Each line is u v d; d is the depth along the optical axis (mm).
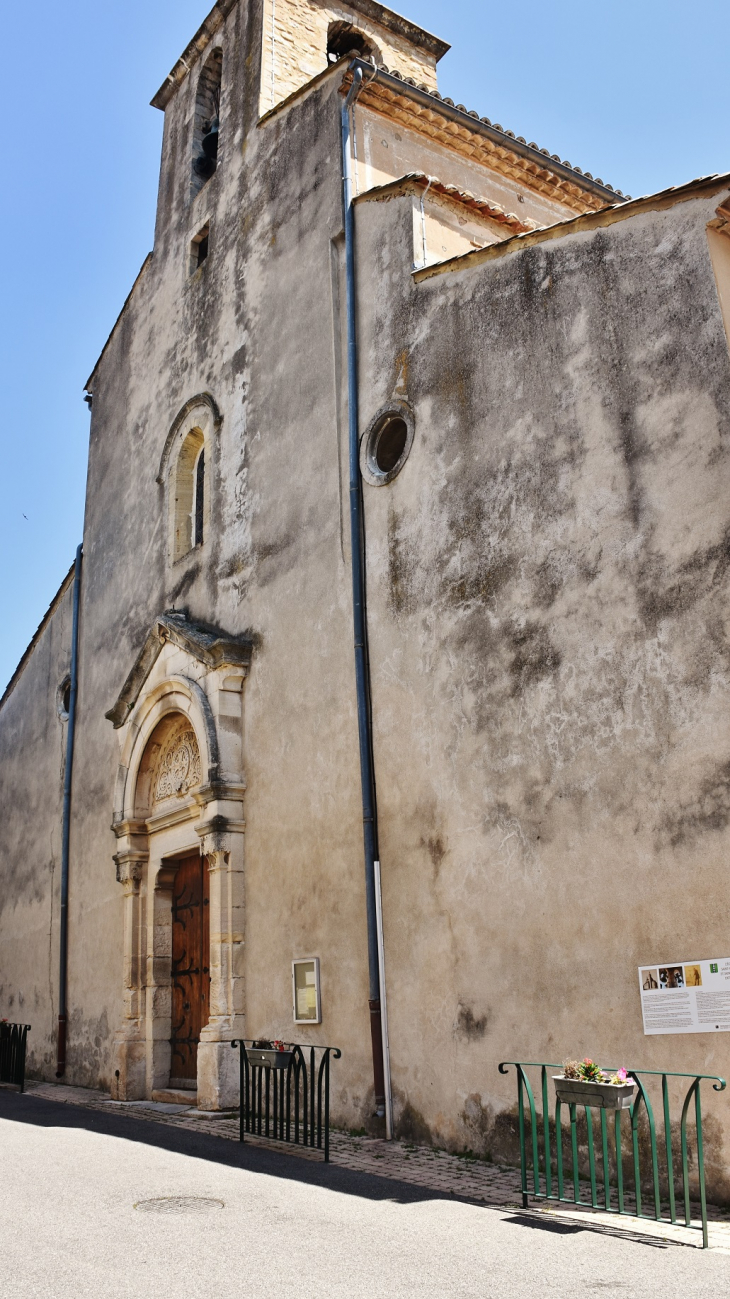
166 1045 12617
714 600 6727
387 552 9719
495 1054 7668
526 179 13484
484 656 8391
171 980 12898
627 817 7020
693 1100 6305
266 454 12273
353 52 11789
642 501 7344
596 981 7012
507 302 8852
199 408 14148
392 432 10227
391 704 9336
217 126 16266
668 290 7453
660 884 6727
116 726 14414
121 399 17266
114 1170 7340
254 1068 8906
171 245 16172
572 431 8000
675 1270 4758
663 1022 6539
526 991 7500
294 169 12812
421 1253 5055
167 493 14742
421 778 8836
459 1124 7887
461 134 12570
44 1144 8695
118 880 13602
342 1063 9273
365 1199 6328
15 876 18141
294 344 12109
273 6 14828
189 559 13656
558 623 7793
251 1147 8422
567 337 8203
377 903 9023
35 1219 5789
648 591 7172
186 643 12477
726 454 6828
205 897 12484
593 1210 5957
